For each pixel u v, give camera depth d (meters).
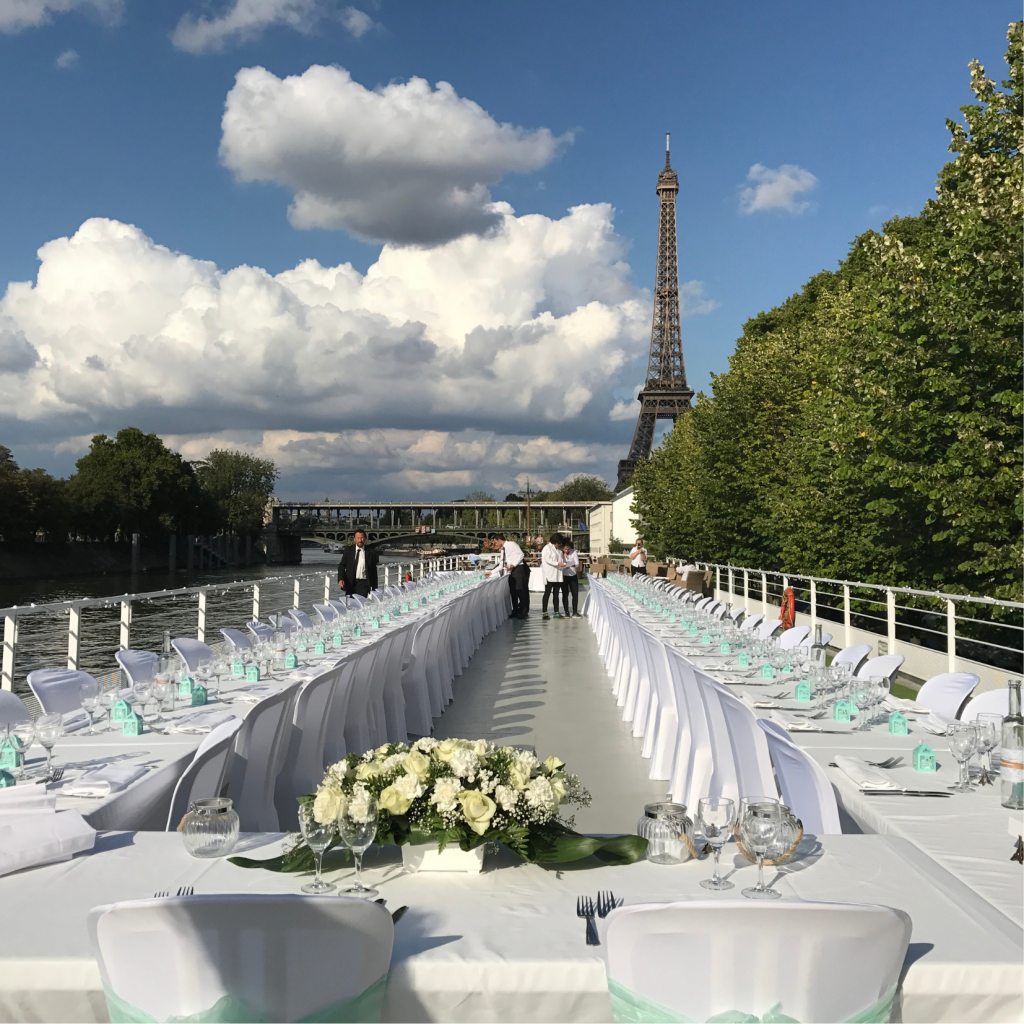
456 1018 2.02
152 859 2.62
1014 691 3.20
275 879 2.49
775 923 1.76
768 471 22.02
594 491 121.56
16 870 2.52
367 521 92.44
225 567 78.00
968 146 11.97
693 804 5.36
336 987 1.86
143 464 62.75
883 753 4.01
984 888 2.42
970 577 13.20
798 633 8.41
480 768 2.65
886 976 1.85
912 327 12.10
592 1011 2.01
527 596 19.66
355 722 6.17
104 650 11.95
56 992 2.00
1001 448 11.27
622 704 9.59
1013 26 11.73
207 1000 1.82
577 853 2.55
